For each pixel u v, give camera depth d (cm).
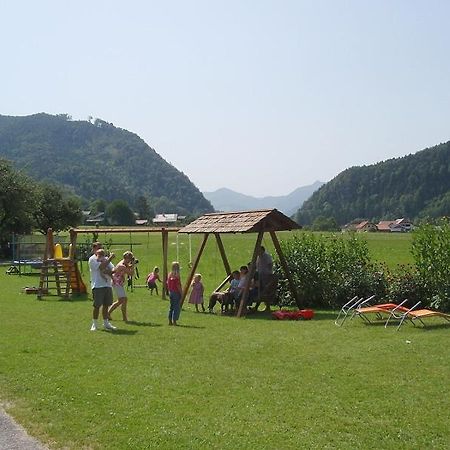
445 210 16888
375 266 1981
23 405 872
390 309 1583
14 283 3064
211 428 766
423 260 1809
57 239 4888
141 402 877
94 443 721
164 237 2369
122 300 1688
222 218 2072
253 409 841
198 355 1204
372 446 706
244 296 1822
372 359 1135
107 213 14788
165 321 1714
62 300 2300
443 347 1233
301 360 1141
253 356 1186
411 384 957
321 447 700
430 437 733
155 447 703
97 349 1272
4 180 5616
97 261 1545
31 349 1268
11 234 5575
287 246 2098
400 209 18525
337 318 1650
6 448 715
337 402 869
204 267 3788
